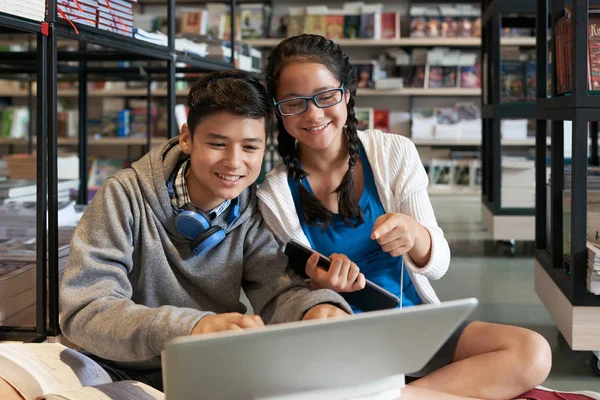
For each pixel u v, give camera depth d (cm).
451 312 95
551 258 234
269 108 131
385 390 104
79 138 355
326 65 144
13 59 223
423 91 621
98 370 128
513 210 369
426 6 637
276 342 87
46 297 158
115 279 127
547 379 190
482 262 355
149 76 389
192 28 420
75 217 246
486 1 418
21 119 611
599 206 209
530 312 258
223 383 89
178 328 110
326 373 95
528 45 608
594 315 195
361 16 626
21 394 112
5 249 194
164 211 133
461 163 636
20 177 320
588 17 196
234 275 139
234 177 127
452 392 138
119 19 199
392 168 159
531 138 590
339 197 156
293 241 139
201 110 125
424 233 148
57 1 162
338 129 149
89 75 393
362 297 137
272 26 646
